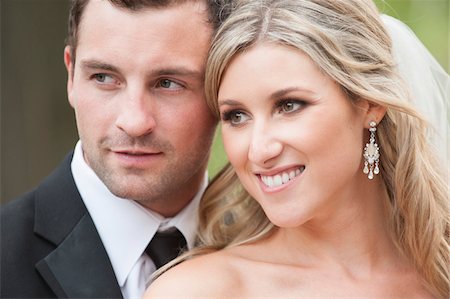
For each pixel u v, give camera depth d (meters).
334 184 3.78
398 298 3.99
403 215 4.12
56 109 7.58
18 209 4.48
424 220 4.10
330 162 3.75
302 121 3.69
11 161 7.44
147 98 4.09
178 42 4.05
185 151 4.21
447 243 4.25
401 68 4.28
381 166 4.12
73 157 4.64
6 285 4.21
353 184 3.96
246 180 3.88
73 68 4.45
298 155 3.71
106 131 4.12
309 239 3.98
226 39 3.76
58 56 7.58
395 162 4.12
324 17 3.77
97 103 4.13
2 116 7.42
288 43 3.67
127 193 4.17
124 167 4.15
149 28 4.01
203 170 4.55
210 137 4.32
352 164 3.83
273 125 3.72
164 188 4.21
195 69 4.09
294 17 3.70
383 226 4.10
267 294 3.86
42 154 7.54
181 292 3.74
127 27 4.02
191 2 4.08
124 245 4.37
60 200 4.46
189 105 4.16
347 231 3.98
